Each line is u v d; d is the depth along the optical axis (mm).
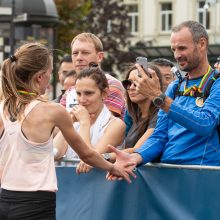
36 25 46438
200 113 9805
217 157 10078
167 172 10188
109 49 79125
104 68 79250
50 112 9156
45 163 9133
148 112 11805
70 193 10922
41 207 9031
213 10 87125
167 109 9695
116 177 10141
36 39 46312
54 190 9109
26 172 9078
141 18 93062
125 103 12789
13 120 9148
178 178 10094
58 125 9258
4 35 43750
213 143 10078
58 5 71750
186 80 10422
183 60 10156
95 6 78562
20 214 9023
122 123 11352
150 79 9727
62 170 10969
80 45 13062
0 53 43938
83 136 10836
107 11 78938
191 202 10008
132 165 10227
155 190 10289
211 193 9867
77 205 10852
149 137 10680
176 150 10266
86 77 11336
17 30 45969
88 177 10773
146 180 10359
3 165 9219
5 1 46781
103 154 10734
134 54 78750
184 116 9680
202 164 10062
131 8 93625
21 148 9102
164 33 91750
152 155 10461
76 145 9508
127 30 79812
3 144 9211
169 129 10508
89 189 10781
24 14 44469
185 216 10055
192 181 10000
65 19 73000
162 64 15805
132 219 10477
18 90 9195
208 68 10273
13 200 9070
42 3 46781
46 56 9281
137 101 11758
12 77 9172
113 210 10609
